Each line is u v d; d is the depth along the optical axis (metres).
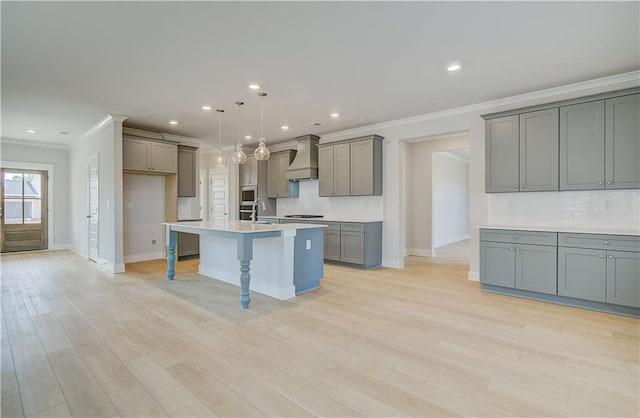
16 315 3.17
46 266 5.57
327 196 6.06
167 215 6.46
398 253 5.51
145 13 2.35
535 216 4.07
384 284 4.40
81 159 6.62
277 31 2.62
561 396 1.85
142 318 3.09
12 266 5.55
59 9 2.29
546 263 3.51
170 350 2.43
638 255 3.01
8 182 6.84
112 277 4.79
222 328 2.84
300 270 3.96
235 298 3.75
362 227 5.32
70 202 7.45
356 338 2.63
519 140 3.92
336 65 3.25
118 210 5.12
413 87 3.84
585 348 2.44
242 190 7.55
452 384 1.97
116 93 4.03
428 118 4.98
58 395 1.87
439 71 3.39
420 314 3.19
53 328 2.84
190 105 4.50
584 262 3.28
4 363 2.23
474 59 3.12
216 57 3.07
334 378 2.04
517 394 1.87
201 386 1.96
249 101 4.34
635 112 3.25
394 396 1.85
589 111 3.48
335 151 5.93
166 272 5.15
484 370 2.13
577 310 3.30
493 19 2.45
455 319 3.05
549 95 3.92
